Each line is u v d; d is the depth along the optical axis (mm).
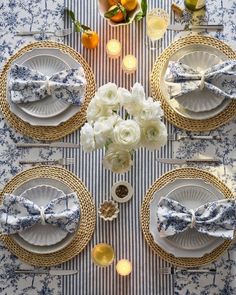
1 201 2033
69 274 2023
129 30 2129
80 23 2131
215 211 1962
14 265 2027
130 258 2031
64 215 1958
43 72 2080
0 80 2096
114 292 2023
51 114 2051
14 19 2133
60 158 2064
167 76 2027
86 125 1656
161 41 2119
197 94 2051
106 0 2070
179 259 2012
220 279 2016
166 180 2039
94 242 2037
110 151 1720
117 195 2041
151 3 2131
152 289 2021
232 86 2045
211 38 2098
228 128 2074
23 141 2070
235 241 2025
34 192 2021
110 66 2113
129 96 1647
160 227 1958
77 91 2029
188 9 2123
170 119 2061
